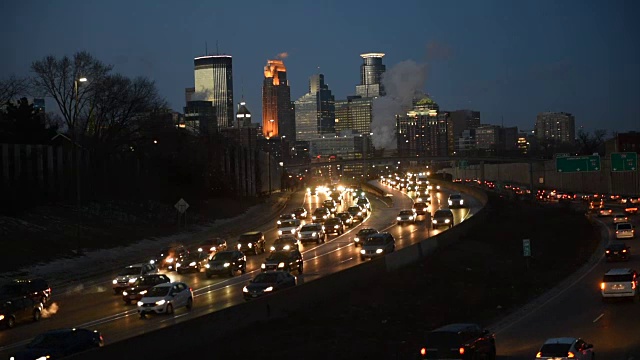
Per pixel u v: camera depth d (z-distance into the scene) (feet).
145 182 383.45
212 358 99.50
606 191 545.03
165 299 134.10
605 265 212.02
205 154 455.22
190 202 396.78
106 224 291.79
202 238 310.86
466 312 144.56
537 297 165.27
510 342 117.29
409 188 583.99
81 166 325.21
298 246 254.06
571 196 496.23
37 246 231.30
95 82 349.41
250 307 120.26
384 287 165.27
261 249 249.96
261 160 583.99
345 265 204.23
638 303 148.77
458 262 214.28
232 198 467.93
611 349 108.68
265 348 106.63
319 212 348.18
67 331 96.63
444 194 528.22
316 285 143.54
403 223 330.54
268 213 439.22
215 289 168.25
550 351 91.04
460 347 89.30
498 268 210.79
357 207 363.97
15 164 281.13
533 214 357.41
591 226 311.06
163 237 296.71
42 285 148.46
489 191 541.34
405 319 135.95
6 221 250.16
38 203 286.05
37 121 352.49
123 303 154.92
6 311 129.70
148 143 413.18
